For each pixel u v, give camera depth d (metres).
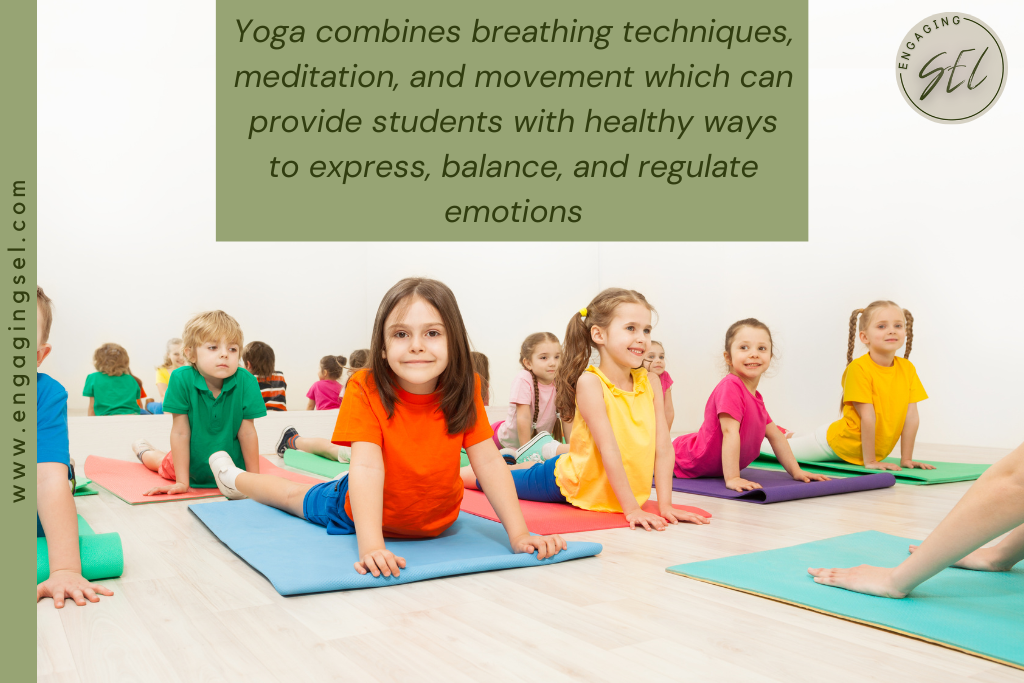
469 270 6.82
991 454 3.98
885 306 3.34
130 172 6.23
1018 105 4.36
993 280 4.38
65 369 5.97
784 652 1.04
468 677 0.95
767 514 2.21
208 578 1.47
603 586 1.39
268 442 5.00
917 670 0.97
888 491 2.68
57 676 0.96
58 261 5.97
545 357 3.56
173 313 6.34
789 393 5.52
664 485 2.20
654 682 0.94
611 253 6.63
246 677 0.96
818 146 5.38
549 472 2.45
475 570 1.49
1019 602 1.23
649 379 2.38
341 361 6.84
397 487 1.67
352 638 1.11
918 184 4.78
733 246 5.89
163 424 4.75
